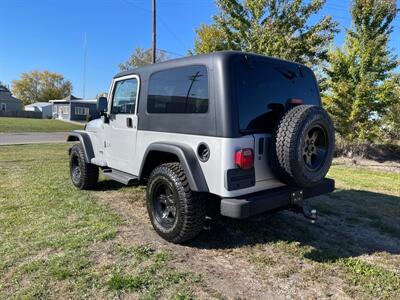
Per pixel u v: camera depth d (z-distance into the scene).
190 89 3.53
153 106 4.07
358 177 8.27
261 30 10.46
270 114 3.46
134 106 4.46
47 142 15.99
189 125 3.51
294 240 3.97
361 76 11.79
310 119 3.22
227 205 3.13
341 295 2.86
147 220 4.50
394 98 11.77
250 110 3.31
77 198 5.45
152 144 3.90
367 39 11.86
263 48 10.29
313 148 3.42
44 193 5.69
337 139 12.84
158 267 3.23
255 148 3.28
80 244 3.67
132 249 3.58
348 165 10.81
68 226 4.19
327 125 3.42
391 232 4.33
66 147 13.41
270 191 3.42
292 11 10.37
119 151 4.85
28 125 31.62
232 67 3.24
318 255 3.59
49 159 9.70
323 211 5.12
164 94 3.90
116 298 2.71
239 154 3.16
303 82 3.98
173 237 3.67
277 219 4.66
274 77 3.62
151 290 2.84
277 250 3.70
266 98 3.47
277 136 3.24
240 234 4.09
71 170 6.32
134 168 4.52
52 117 60.19
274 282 3.04
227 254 3.58
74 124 39.03
